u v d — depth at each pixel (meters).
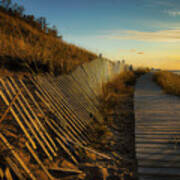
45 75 3.92
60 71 5.37
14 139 2.51
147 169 2.73
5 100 2.26
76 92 4.65
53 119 3.27
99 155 3.23
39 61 5.15
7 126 2.70
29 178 2.14
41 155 2.62
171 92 9.51
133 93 9.80
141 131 4.31
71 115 3.81
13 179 2.05
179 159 2.99
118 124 4.97
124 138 4.07
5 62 4.21
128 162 3.06
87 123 4.27
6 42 4.96
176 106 6.78
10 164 1.97
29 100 3.41
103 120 5.06
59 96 3.74
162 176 2.57
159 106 6.83
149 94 9.56
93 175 2.62
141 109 6.44
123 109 6.50
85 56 10.28
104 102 6.70
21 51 5.04
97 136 4.05
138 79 17.92
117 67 13.91
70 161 2.82
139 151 3.30
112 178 2.60
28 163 2.32
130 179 2.59
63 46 9.39
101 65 8.61
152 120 5.13
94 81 6.71
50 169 2.47
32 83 3.59
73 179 2.44
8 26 6.59
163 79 13.62
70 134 3.27
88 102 5.14
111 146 3.64
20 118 2.98
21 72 4.12
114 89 9.65
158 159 3.00
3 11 8.34
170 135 4.00
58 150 2.93
